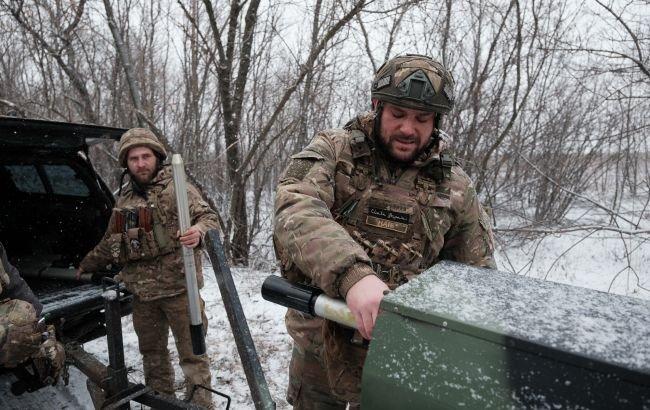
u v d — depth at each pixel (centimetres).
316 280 106
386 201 151
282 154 859
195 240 210
